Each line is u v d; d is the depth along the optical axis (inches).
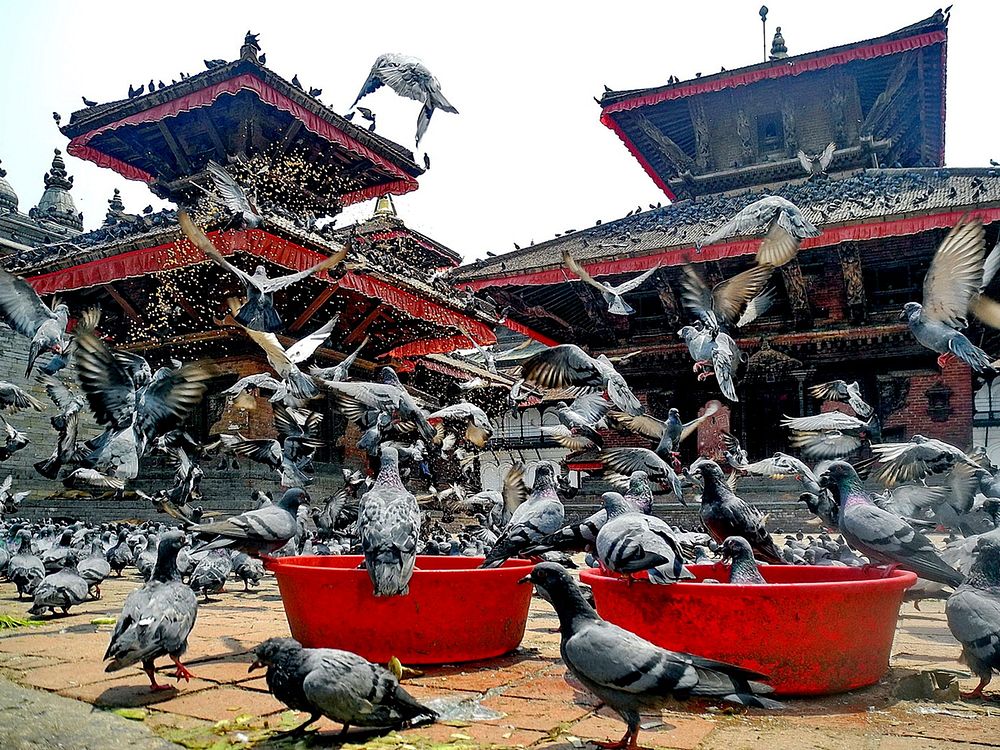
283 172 1063.0
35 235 1401.3
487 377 1338.6
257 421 987.3
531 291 1207.6
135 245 903.1
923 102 1289.4
